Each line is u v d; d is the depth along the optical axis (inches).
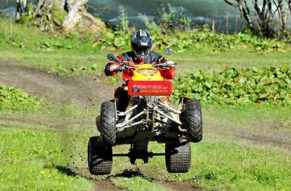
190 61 3420.3
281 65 3356.3
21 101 2342.5
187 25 4298.7
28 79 2790.4
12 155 1289.4
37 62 3211.1
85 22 4160.9
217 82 2908.5
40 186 912.9
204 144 1782.7
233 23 5275.6
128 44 3846.0
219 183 1155.3
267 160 1513.3
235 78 2947.8
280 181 1208.2
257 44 3878.0
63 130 1861.5
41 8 4185.5
